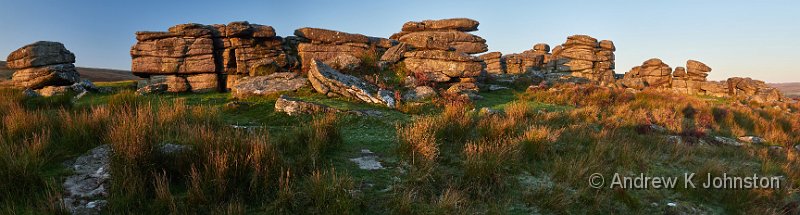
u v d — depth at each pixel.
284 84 18.69
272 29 25.17
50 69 20.56
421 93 18.05
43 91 19.97
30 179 5.02
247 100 16.91
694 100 23.58
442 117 10.74
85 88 20.33
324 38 26.70
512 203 5.79
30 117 7.68
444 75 22.53
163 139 6.68
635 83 34.97
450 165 7.16
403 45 24.58
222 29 23.98
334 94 17.20
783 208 6.42
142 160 5.44
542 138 8.45
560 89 22.41
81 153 6.56
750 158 10.47
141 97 13.66
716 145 11.97
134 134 6.02
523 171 7.16
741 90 36.00
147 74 23.38
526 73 36.56
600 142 9.23
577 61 40.91
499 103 18.61
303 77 19.88
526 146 8.22
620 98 20.53
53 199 4.63
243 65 24.08
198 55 23.20
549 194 6.02
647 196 6.50
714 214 6.06
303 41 26.78
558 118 13.84
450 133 9.29
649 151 9.52
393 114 13.98
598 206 5.85
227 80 24.09
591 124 13.54
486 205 5.55
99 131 7.46
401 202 5.20
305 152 7.20
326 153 7.69
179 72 23.05
